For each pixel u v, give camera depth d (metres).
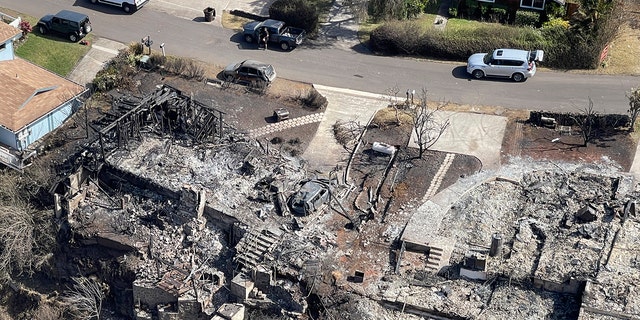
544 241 61.50
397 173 68.31
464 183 67.06
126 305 64.06
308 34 84.12
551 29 79.06
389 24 81.56
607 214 62.66
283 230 63.66
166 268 62.91
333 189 67.00
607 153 68.88
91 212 66.50
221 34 85.06
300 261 61.25
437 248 61.69
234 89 77.50
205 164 69.19
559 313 57.22
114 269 64.19
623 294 56.59
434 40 80.31
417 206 65.44
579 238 61.19
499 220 64.00
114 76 77.62
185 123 71.62
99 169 68.06
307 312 59.47
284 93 77.00
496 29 79.88
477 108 74.31
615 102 74.25
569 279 57.94
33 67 77.38
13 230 64.62
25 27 83.06
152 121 72.25
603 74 78.00
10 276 66.81
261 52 82.31
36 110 72.56
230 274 62.62
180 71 79.25
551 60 79.06
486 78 77.88
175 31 85.38
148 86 77.88
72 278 65.38
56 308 65.62
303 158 70.25
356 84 78.00
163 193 66.94
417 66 80.19
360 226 64.06
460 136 71.31
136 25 86.12
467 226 63.59
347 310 58.38
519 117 73.00
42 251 66.25
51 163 70.12
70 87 75.81
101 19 86.75
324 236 63.31
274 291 60.59
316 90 77.12
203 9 89.00
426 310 58.09
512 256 60.66
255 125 73.62
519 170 67.94
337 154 70.62
